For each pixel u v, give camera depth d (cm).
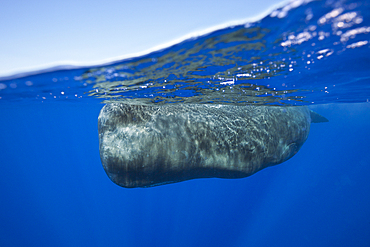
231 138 430
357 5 222
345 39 315
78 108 1698
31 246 1628
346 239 1778
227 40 298
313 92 700
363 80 584
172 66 384
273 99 729
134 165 367
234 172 438
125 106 412
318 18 251
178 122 404
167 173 393
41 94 651
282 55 367
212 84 521
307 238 1853
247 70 436
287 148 548
